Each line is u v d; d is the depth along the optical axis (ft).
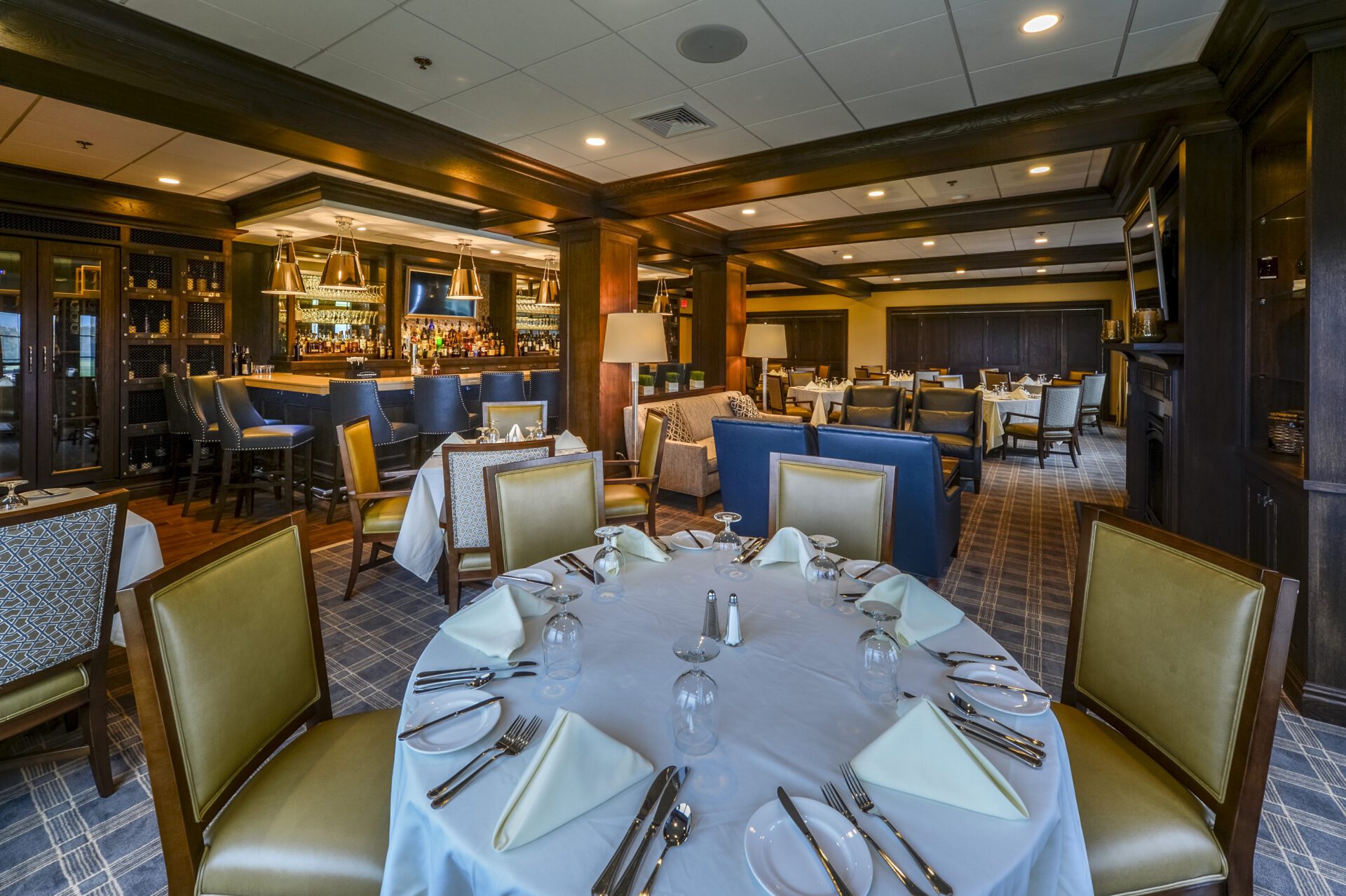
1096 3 7.99
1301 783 6.24
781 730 3.32
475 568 9.19
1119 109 10.23
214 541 14.03
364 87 10.48
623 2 8.00
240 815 3.74
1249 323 9.77
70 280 16.17
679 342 48.16
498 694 3.64
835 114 11.56
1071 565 12.69
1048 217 18.44
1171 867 3.61
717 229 22.86
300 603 4.63
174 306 17.99
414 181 13.26
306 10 8.17
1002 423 25.91
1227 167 10.05
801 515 7.15
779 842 2.49
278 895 3.47
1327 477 7.22
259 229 19.72
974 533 15.01
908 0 7.95
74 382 16.42
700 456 16.49
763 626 4.54
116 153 14.02
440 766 3.03
